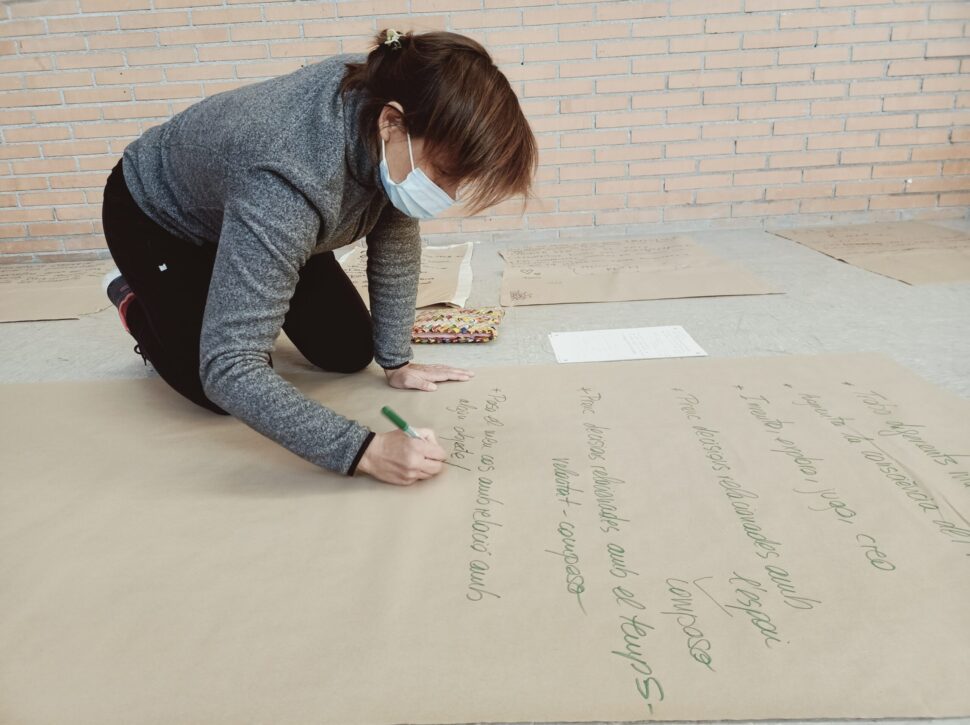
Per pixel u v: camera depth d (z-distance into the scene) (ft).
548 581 2.54
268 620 2.40
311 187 2.85
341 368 4.86
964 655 2.10
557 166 9.65
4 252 9.96
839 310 5.87
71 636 2.36
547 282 7.26
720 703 1.99
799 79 9.14
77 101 9.25
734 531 2.79
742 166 9.60
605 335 5.43
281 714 2.01
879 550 2.62
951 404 3.86
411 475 3.16
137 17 8.89
